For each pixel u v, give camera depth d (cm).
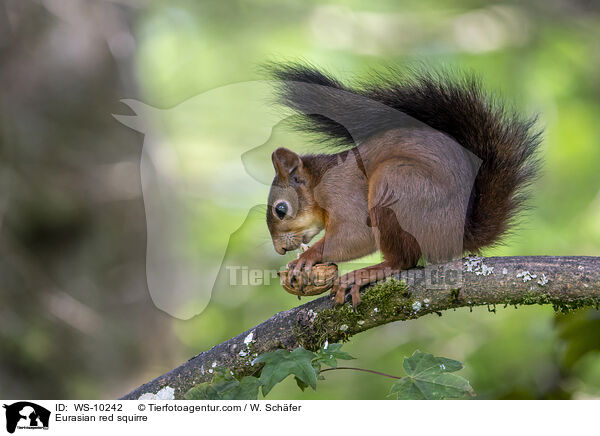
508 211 622
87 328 1168
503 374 988
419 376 478
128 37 1248
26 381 1134
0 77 1150
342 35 1530
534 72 1382
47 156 1166
